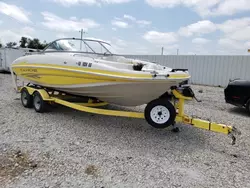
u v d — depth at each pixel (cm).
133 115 385
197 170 267
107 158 287
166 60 1376
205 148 335
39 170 248
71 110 536
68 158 280
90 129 404
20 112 498
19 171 244
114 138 363
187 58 1288
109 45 536
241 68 1086
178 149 328
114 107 553
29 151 295
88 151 305
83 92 448
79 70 409
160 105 350
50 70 471
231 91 570
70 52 483
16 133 362
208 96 838
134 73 345
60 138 351
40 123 424
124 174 249
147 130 409
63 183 226
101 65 383
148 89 357
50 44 536
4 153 287
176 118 370
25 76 565
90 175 244
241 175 259
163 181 239
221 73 1159
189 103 692
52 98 492
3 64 1402
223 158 303
